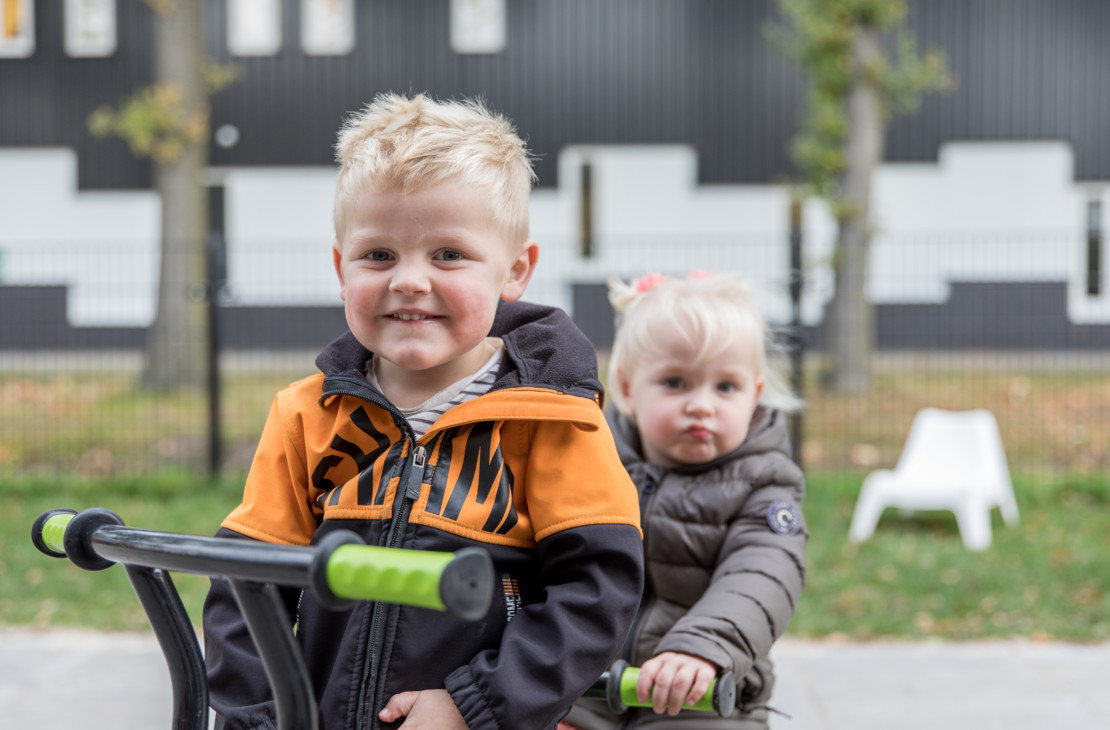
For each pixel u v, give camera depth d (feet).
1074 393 33.99
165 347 32.68
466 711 3.62
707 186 49.57
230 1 49.49
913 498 18.90
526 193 4.13
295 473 4.21
